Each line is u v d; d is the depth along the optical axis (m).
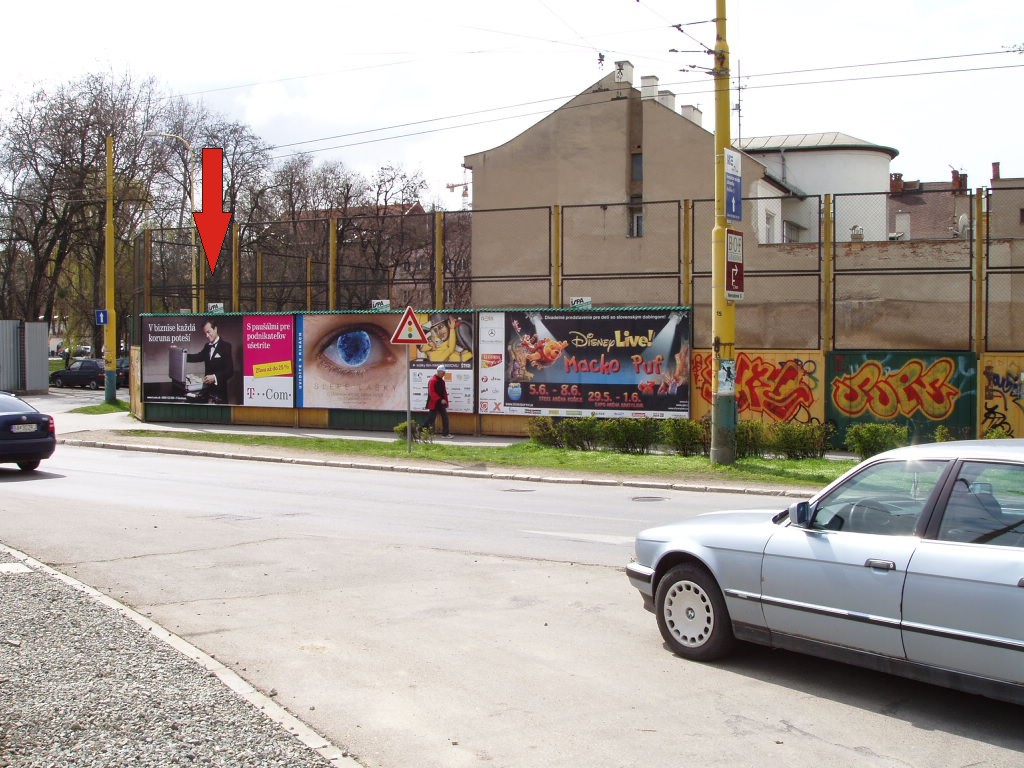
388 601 8.32
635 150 39.88
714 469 18.16
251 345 29.14
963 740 5.23
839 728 5.41
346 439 24.73
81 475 18.28
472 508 14.32
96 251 54.31
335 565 9.85
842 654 5.86
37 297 50.75
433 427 25.70
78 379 50.72
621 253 39.28
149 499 14.89
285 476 18.81
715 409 18.64
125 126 49.78
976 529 5.42
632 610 8.05
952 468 5.68
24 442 17.98
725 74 18.08
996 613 5.12
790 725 5.46
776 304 35.59
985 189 22.53
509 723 5.47
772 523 6.46
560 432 21.97
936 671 5.40
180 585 8.88
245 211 54.22
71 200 47.66
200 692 5.68
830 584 5.88
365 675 6.32
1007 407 22.06
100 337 56.06
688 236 24.50
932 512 5.62
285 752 4.81
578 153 40.41
